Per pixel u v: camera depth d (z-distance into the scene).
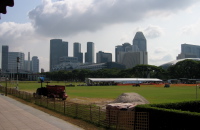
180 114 13.27
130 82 156.50
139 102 24.41
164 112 14.12
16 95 50.28
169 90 77.62
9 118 21.31
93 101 39.38
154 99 42.97
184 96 50.50
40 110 27.31
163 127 14.09
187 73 196.50
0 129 16.69
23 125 18.03
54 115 23.28
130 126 15.83
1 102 36.56
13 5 8.51
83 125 18.27
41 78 50.12
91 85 135.75
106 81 144.50
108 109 17.98
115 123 16.95
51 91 43.38
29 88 90.19
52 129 16.55
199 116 12.37
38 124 18.41
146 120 14.81
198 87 101.94
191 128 12.70
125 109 17.81
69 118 21.52
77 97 48.84
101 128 17.19
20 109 27.95
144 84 143.00
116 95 54.94
